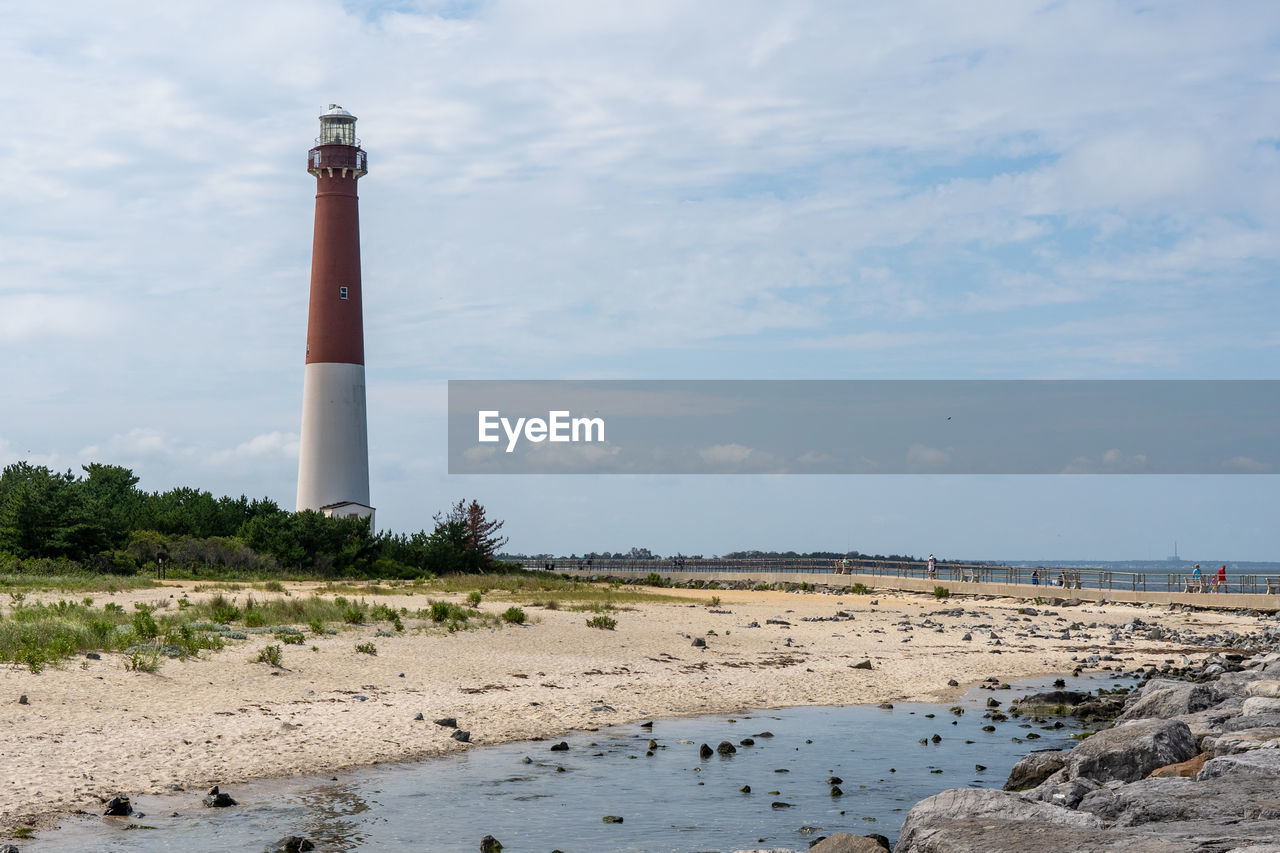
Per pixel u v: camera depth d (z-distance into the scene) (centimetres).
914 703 2617
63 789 1547
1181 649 3812
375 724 2067
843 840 1211
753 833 1451
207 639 2722
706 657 3212
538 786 1692
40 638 2522
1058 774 1585
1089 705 2447
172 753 1772
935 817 1105
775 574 8575
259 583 5112
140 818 1452
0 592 3975
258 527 6425
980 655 3534
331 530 6438
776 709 2491
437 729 2067
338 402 7256
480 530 7144
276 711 2109
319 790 1634
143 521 6425
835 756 1961
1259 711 1833
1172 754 1534
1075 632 4422
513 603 4503
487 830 1449
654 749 1983
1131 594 6153
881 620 4659
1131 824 1108
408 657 2798
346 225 7362
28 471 6325
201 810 1502
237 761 1759
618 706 2412
